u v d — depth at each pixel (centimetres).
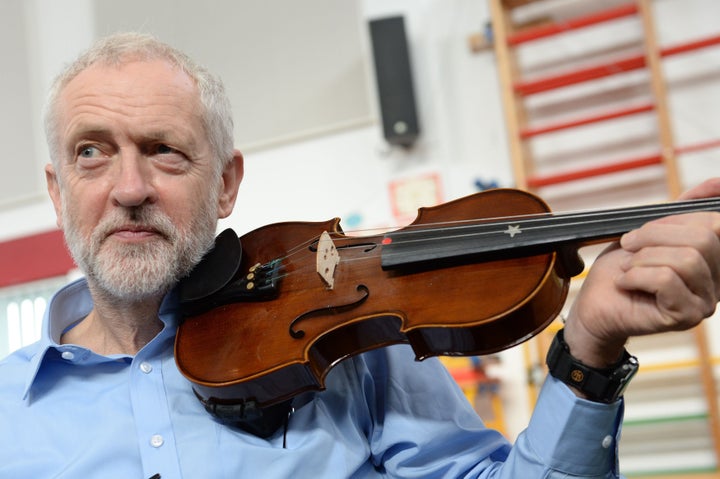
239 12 379
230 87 375
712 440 293
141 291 129
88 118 130
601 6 342
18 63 402
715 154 314
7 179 397
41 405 130
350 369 142
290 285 129
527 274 107
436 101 354
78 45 397
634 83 331
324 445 127
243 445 123
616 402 108
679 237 92
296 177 363
